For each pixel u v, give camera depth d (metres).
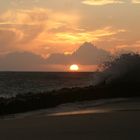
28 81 60.75
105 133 9.45
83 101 18.66
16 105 16.81
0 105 16.44
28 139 8.97
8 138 9.13
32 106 17.08
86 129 10.15
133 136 8.98
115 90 21.27
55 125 11.09
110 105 16.84
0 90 38.06
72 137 9.08
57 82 57.19
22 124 11.51
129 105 16.66
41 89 39.78
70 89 22.84
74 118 12.58
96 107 16.20
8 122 12.04
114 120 11.77
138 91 21.58
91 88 22.44
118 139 8.67
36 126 10.99
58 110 15.94
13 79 70.50
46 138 9.04
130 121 11.48
